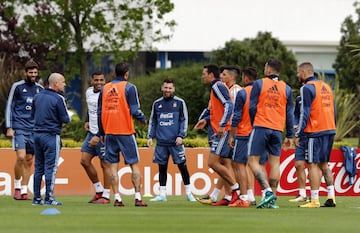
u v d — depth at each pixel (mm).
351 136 96438
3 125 70938
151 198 49125
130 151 39844
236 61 106125
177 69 104750
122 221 31719
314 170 40594
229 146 40000
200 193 52219
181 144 45438
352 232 28562
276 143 38906
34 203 41062
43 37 100875
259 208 38906
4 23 108500
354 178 53156
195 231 28531
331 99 40625
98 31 101188
